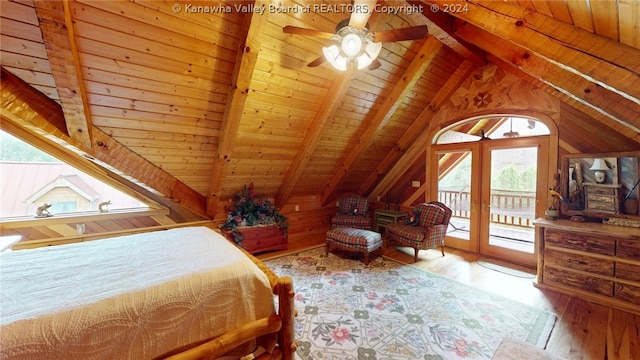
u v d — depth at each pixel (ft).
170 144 9.65
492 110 13.08
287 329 5.15
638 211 9.15
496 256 13.35
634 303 8.13
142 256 5.58
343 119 12.67
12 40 5.82
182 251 5.90
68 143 7.93
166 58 7.31
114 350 3.66
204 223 13.26
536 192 12.00
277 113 10.69
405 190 17.67
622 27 4.42
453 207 15.07
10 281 4.36
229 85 8.68
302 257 13.48
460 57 12.60
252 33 7.29
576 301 8.93
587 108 10.19
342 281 10.59
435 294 9.50
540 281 10.02
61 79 6.41
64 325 3.42
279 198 15.85
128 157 9.23
